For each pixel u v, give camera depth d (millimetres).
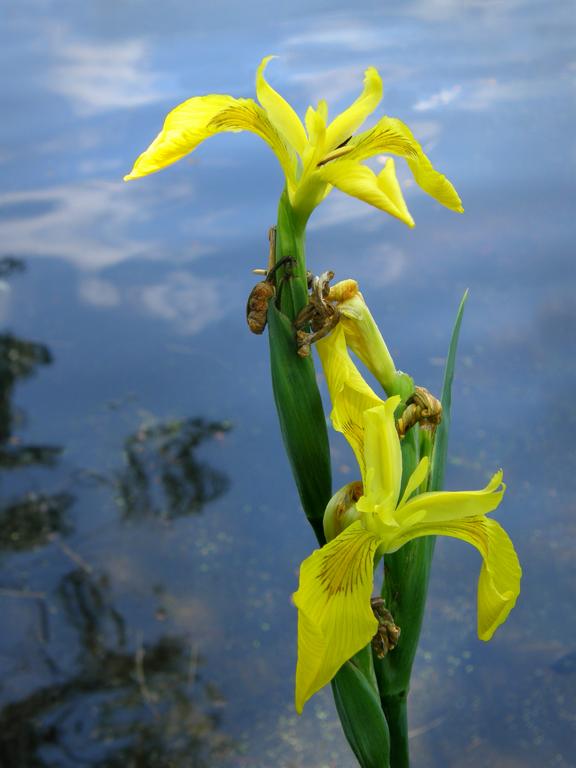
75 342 1089
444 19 1467
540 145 1168
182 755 691
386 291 1041
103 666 770
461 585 819
